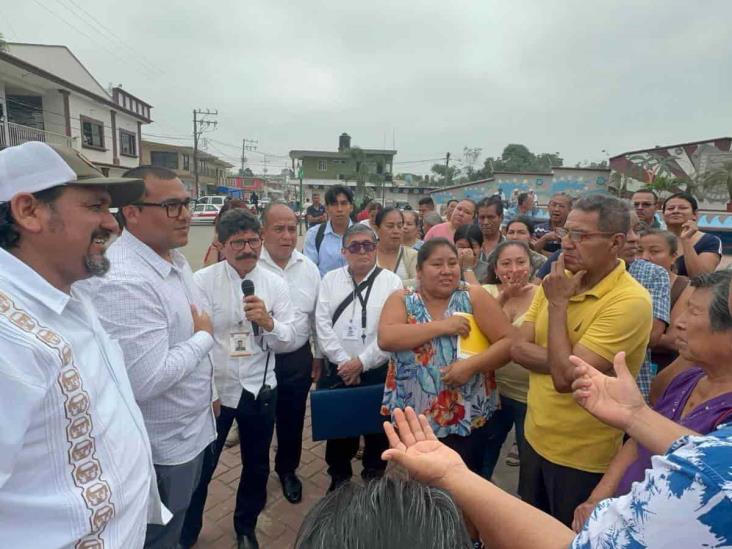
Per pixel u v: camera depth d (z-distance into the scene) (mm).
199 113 42906
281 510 3000
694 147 24797
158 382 1784
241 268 2531
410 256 3996
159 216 1851
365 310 2949
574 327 1978
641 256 3184
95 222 1270
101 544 1189
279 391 3066
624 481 1627
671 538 713
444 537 719
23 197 1170
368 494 794
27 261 1222
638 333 1853
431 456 1208
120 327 1718
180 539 2582
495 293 3273
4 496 1035
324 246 4621
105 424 1251
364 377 3010
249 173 83688
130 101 30109
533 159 71812
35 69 19672
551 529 1042
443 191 32438
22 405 1017
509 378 2850
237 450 3734
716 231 19609
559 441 1988
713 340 1364
